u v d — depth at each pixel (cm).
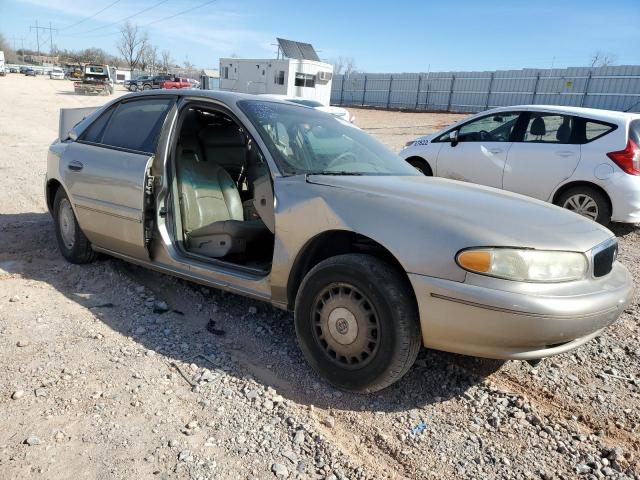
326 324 301
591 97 3009
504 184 761
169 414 271
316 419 277
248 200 455
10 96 3238
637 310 443
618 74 2897
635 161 662
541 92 3228
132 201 389
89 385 291
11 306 381
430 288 266
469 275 261
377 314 279
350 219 291
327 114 438
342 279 289
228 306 404
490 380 322
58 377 296
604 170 673
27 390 282
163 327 365
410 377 321
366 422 278
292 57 2425
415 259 270
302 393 300
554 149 716
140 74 7212
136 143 408
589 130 698
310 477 235
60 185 471
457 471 246
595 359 355
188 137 428
